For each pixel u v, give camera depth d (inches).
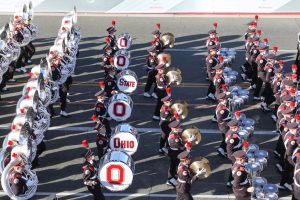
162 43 2256.4
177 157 1508.4
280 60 2143.2
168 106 1707.7
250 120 1660.9
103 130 1632.6
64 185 1598.2
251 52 2118.6
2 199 1529.3
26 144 1470.2
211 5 2856.8
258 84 2023.9
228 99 1769.2
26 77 2246.6
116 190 1481.3
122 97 1782.7
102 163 1469.0
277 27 2704.2
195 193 1551.4
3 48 2015.3
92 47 2516.0
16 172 1421.0
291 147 1515.7
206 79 2230.6
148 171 1660.9
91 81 2222.0
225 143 1694.1
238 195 1416.1
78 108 2023.9
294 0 2827.3
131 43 2413.9
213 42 2192.4
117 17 2842.0
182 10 2866.6
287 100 1712.6
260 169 1453.0
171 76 1979.6
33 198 1534.2
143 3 2866.6
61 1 2893.7
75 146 1787.6
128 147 1593.3
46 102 1739.7
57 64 1899.6
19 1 2866.6
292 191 1493.6
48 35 2640.3
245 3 2847.0
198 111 1996.8
